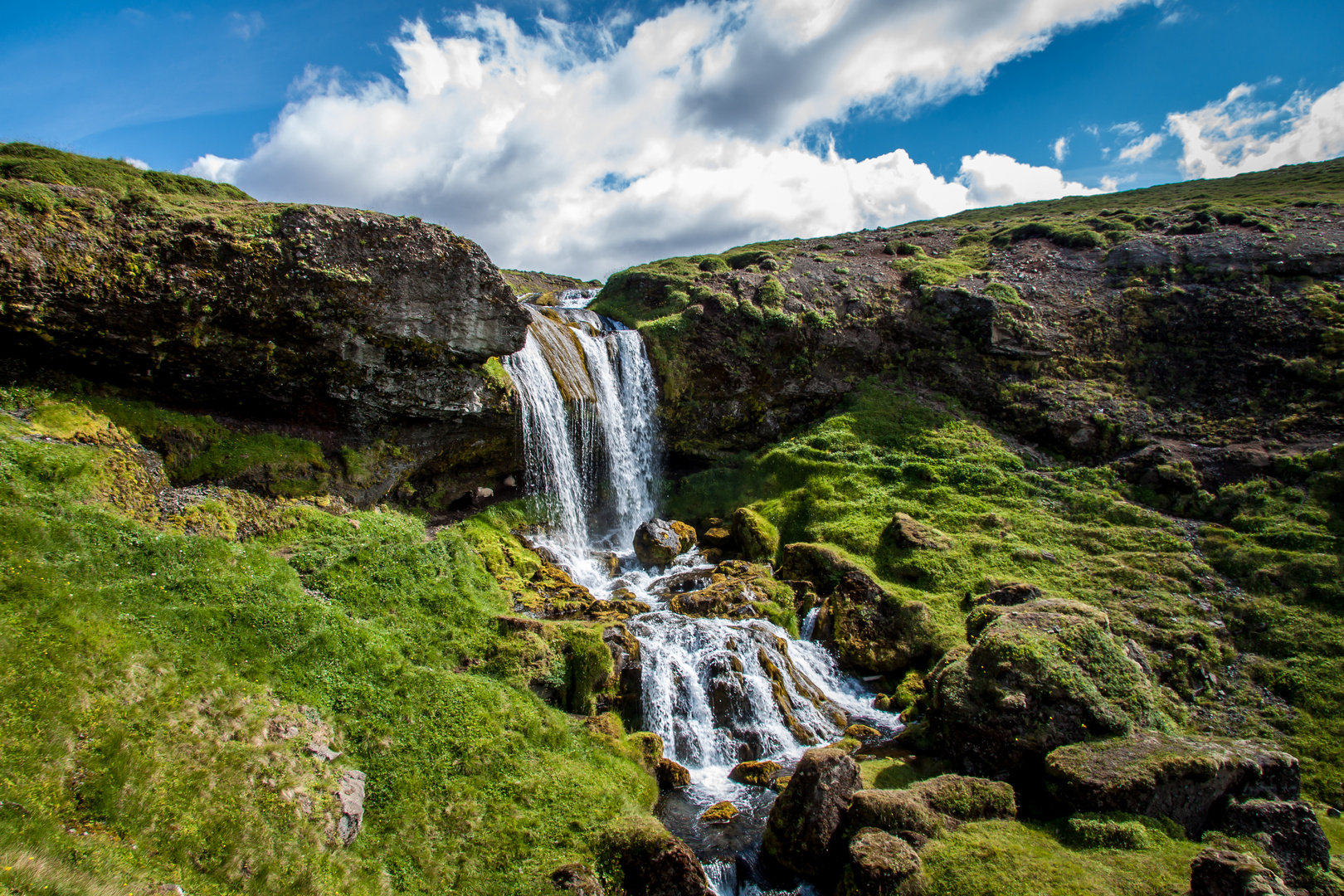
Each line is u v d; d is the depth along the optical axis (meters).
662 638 16.16
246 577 12.87
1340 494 18.77
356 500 19.66
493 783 11.40
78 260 14.70
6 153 16.44
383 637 13.54
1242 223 31.98
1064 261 32.53
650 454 27.78
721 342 28.70
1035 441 25.36
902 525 21.31
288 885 8.21
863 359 29.44
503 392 21.72
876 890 9.30
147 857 7.39
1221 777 10.59
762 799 12.66
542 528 23.03
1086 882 8.89
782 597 18.97
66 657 9.09
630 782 12.34
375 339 18.69
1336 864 9.60
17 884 5.87
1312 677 15.09
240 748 9.46
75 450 13.73
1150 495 21.47
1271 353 23.86
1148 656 16.11
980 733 12.45
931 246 39.88
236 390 17.69
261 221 17.14
